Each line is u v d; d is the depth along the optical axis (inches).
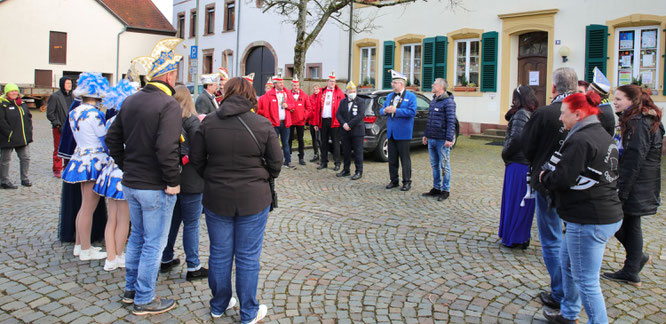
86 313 137.4
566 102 119.3
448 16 651.5
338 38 778.8
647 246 203.8
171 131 128.6
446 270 176.6
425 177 359.3
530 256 191.9
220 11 1055.6
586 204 116.2
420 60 698.2
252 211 125.7
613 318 139.6
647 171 156.9
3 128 287.0
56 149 334.0
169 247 168.4
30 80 1156.5
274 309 143.6
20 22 1136.8
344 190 312.3
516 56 607.8
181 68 1214.9
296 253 192.9
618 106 156.1
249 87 126.4
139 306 136.5
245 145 123.8
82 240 175.9
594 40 531.8
